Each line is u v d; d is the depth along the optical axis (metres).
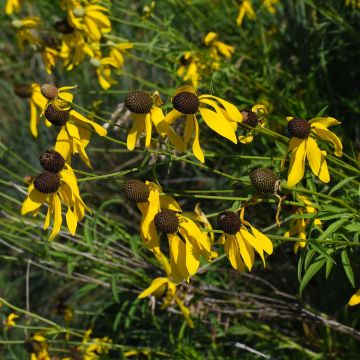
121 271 3.93
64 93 2.59
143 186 2.49
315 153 2.47
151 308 3.95
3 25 6.32
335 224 2.53
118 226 4.05
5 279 5.43
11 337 4.96
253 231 2.45
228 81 4.07
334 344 3.78
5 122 6.07
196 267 2.44
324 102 4.05
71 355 3.82
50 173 2.53
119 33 5.12
